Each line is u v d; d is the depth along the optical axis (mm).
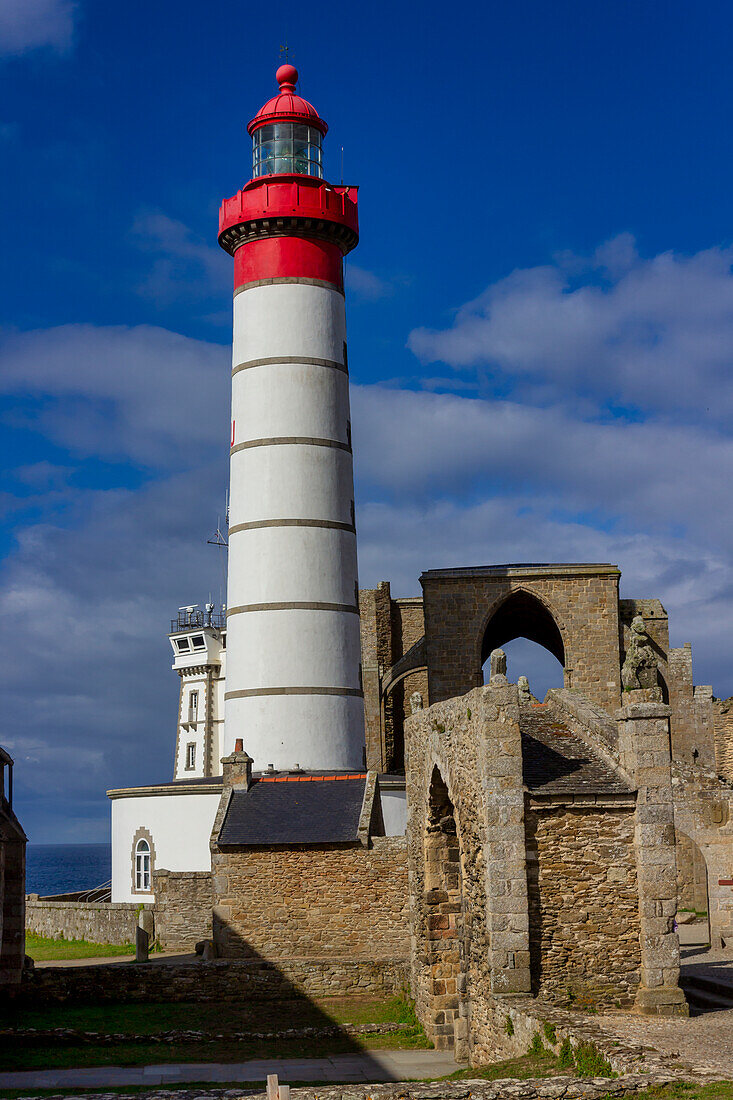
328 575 41469
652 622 48219
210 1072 21172
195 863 42344
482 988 20484
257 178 43781
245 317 43219
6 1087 19703
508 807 20016
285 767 39969
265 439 41969
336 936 30250
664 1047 16219
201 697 87625
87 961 34844
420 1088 14984
